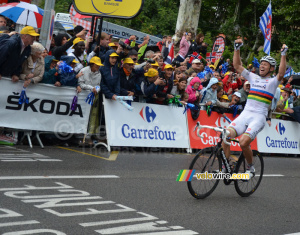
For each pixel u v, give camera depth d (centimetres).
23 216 571
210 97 1427
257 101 826
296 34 3294
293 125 1738
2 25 1235
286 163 1432
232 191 887
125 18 1276
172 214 654
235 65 843
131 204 685
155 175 938
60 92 1138
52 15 1247
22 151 1038
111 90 1188
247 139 802
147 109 1273
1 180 745
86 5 1295
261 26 1332
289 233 616
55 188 732
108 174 891
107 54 1173
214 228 605
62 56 1159
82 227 553
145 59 1434
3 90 1056
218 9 4134
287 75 2055
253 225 642
